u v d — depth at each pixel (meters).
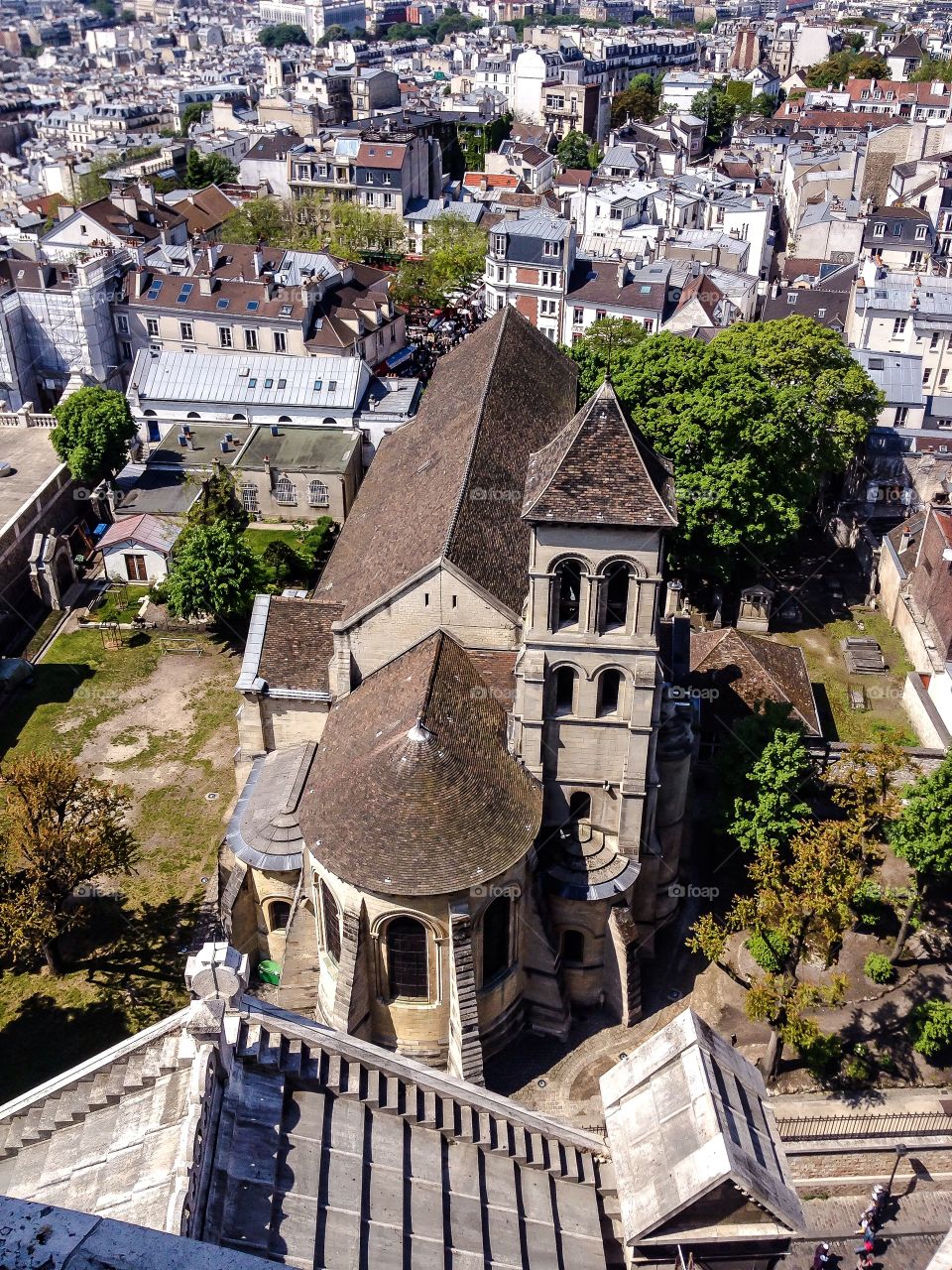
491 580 54.88
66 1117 28.92
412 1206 28.45
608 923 53.81
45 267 134.00
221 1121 27.17
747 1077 30.25
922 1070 53.34
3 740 79.75
